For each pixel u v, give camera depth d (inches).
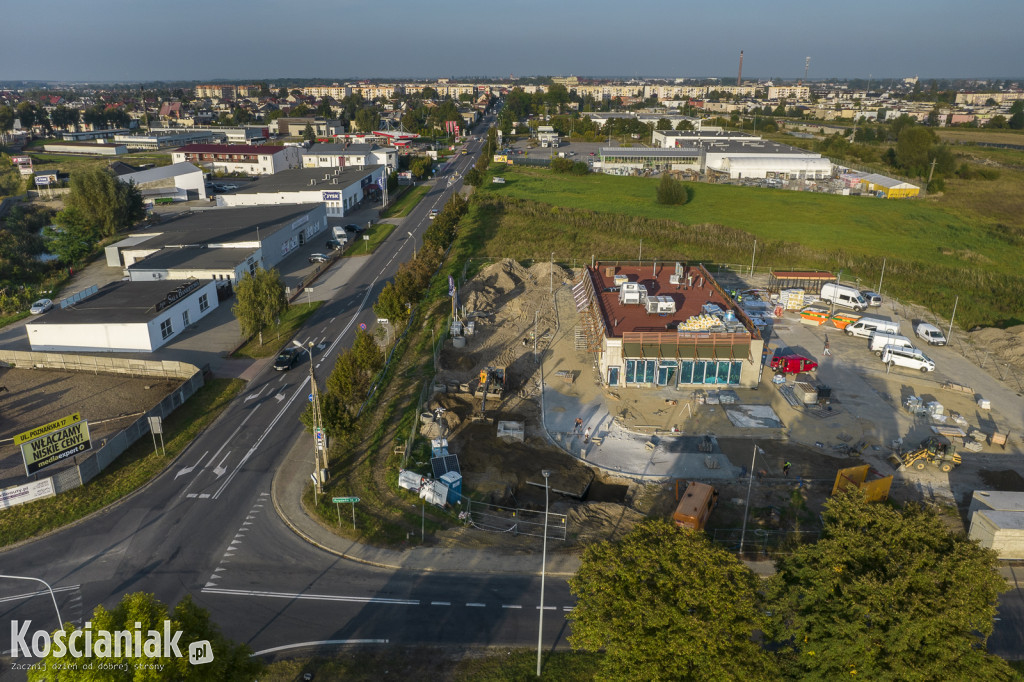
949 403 2267.5
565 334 2824.8
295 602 1334.9
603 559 1053.2
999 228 4963.1
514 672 1178.0
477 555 1496.1
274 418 2078.0
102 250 4077.3
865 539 1051.9
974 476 1843.0
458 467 1787.6
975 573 976.9
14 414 2089.1
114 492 1680.6
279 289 2647.6
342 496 1685.5
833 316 2972.4
